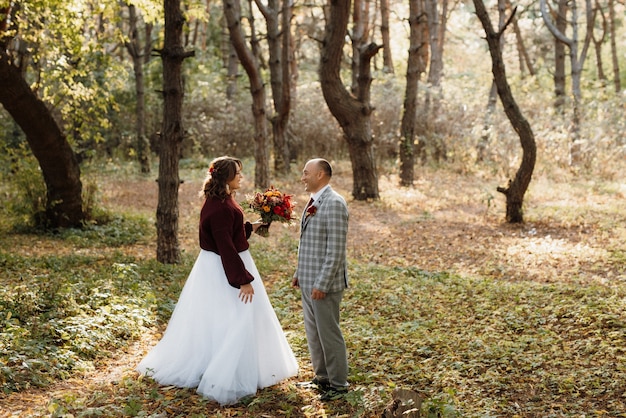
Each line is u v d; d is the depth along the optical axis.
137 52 21.83
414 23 17.97
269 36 20.25
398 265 10.69
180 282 8.73
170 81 9.47
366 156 16.45
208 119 27.36
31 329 5.98
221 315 5.04
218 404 4.81
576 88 19.69
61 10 12.16
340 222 4.82
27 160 13.01
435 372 5.50
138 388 5.00
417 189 18.09
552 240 11.73
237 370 4.87
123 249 11.62
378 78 25.58
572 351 5.90
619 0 26.52
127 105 25.20
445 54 37.22
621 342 5.96
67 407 4.45
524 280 9.30
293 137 23.56
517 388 5.15
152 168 24.19
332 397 4.90
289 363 5.29
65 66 12.65
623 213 13.53
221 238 4.94
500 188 13.43
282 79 20.42
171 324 5.27
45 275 8.48
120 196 18.31
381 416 4.20
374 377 5.40
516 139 20.06
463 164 21.06
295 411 4.74
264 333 5.14
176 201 9.88
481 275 9.70
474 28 36.47
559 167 19.88
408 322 7.12
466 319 7.18
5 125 18.59
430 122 22.97
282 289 8.62
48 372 5.21
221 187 5.02
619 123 19.19
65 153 12.58
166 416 4.50
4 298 6.61
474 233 12.73
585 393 4.98
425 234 12.84
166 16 9.16
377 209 15.52
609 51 38.41
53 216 12.91
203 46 33.06
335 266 4.79
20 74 11.30
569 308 7.21
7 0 10.32
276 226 14.32
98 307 6.73
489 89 25.17
